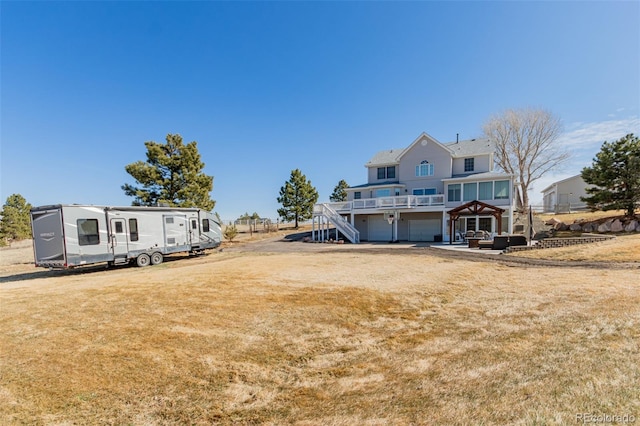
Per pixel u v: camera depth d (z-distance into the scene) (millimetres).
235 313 5840
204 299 6699
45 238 12188
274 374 3756
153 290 7531
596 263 10586
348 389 3361
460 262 12055
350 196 29703
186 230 16328
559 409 2541
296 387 3451
